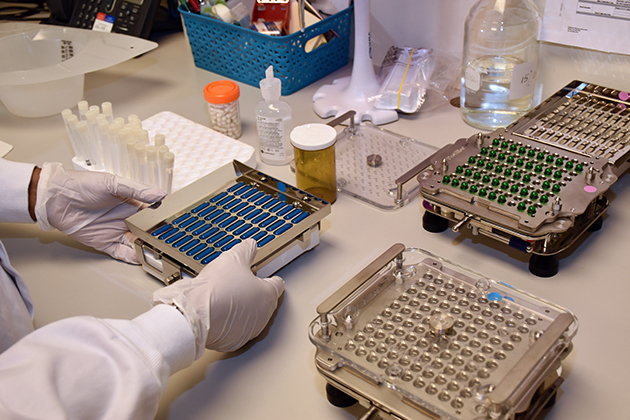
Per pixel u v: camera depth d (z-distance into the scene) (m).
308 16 1.46
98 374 0.63
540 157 0.96
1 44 1.47
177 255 0.88
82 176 1.00
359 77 1.36
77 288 0.95
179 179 1.12
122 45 1.46
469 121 1.30
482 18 1.25
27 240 1.08
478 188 0.91
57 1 1.83
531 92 1.20
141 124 1.24
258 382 0.77
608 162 0.93
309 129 1.07
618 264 0.91
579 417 0.69
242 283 0.81
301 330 0.85
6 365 0.63
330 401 0.73
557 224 0.83
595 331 0.80
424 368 0.66
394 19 1.49
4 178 1.00
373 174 1.17
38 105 1.42
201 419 0.73
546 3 1.21
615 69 1.20
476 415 0.60
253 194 1.05
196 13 1.54
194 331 0.72
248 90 1.53
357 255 0.98
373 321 0.73
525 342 0.69
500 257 0.95
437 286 0.79
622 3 1.11
